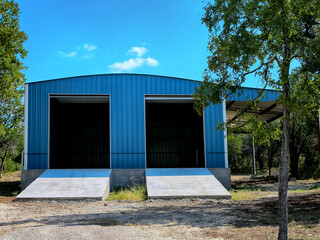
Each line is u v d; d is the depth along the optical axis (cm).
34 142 1800
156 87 1872
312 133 2602
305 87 630
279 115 2508
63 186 1483
